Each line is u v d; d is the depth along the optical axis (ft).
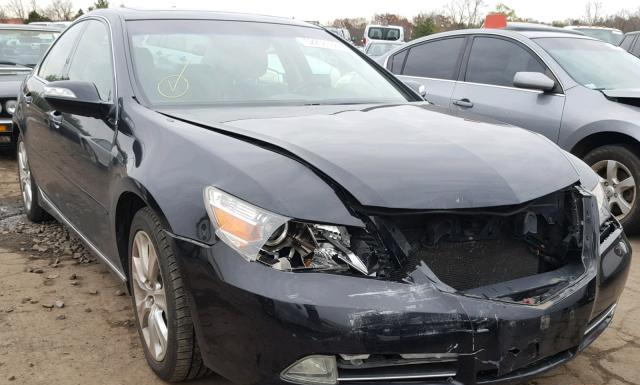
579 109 16.96
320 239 7.00
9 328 10.48
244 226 7.10
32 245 14.70
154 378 9.09
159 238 8.22
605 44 20.31
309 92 11.61
